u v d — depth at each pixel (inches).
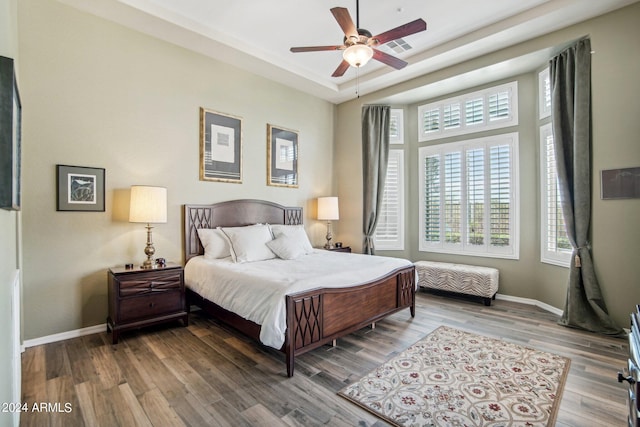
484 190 189.8
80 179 127.4
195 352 112.9
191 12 136.3
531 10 133.9
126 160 139.6
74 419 76.0
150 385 90.9
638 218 122.3
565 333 130.2
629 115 123.9
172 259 154.0
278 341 94.0
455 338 125.4
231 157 176.9
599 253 131.9
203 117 164.4
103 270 133.4
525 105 174.9
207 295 132.8
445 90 197.5
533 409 79.7
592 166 133.6
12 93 52.0
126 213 139.7
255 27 147.8
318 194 227.3
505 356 109.4
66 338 124.0
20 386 83.2
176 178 155.6
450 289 181.2
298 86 207.0
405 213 221.6
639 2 122.0
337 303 112.5
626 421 75.0
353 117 228.7
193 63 161.2
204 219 163.9
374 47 120.6
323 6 131.9
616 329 126.0
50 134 120.7
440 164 208.2
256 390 88.6
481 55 164.9
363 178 223.5
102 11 128.3
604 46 129.6
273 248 162.1
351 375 96.9
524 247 175.9
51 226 121.2
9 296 61.7
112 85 135.5
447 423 74.5
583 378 94.7
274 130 198.4
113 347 116.6
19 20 114.0
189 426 73.7
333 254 175.6
